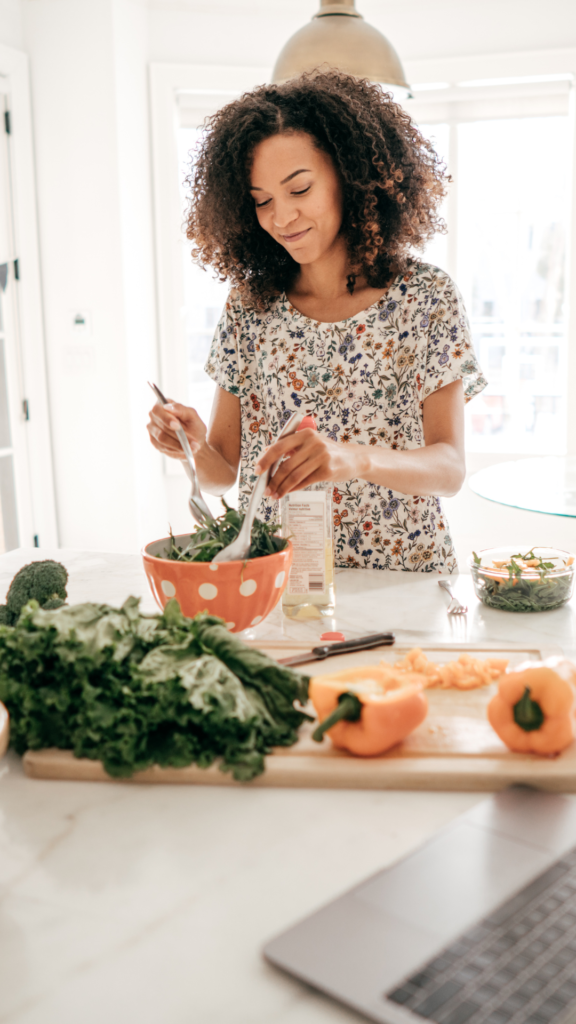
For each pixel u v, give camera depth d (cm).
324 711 77
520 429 381
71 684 77
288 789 75
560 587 121
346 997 48
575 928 53
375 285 150
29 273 357
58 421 373
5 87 337
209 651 81
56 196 354
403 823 69
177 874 62
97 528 378
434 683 93
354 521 155
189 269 387
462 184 366
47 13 341
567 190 352
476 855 62
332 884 61
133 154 358
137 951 54
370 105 143
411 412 153
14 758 82
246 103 137
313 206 136
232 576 103
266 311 159
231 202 146
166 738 77
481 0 350
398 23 359
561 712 75
